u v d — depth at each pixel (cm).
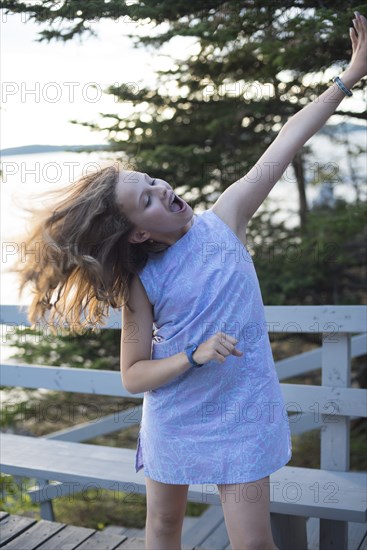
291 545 251
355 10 308
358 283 553
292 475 264
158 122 479
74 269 195
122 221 185
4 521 287
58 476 282
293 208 555
